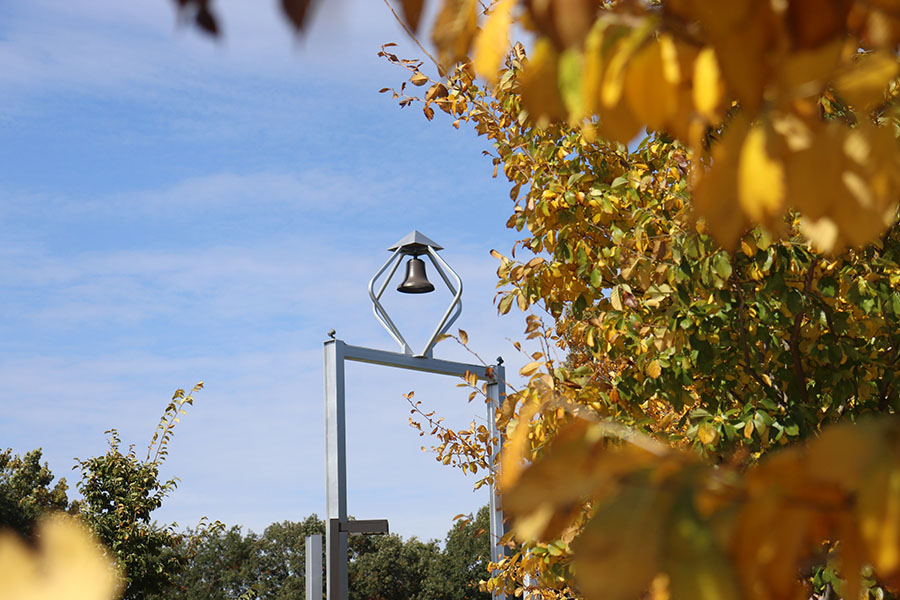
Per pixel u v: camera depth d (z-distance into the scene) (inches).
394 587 1750.7
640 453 18.9
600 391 162.4
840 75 20.4
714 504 18.6
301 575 1899.6
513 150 198.5
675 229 147.3
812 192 20.8
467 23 21.7
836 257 140.1
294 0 15.3
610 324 163.0
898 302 136.9
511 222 195.6
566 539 130.6
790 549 18.3
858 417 152.4
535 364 166.2
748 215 21.3
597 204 173.0
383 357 302.7
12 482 992.2
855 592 18.9
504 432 166.4
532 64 21.6
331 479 284.0
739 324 149.6
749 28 19.4
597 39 20.9
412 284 327.0
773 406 141.9
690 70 21.0
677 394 154.3
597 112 21.6
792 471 18.7
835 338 146.2
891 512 17.8
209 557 1884.8
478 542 1749.5
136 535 488.1
